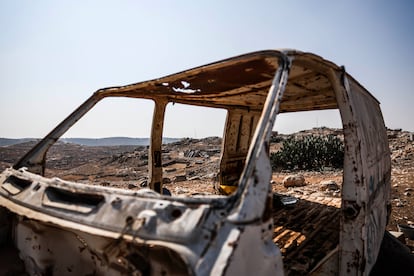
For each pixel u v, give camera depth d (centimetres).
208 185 842
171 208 144
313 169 1214
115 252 156
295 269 243
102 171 1872
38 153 282
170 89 357
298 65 219
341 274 218
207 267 120
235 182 594
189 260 122
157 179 455
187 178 1130
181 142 3194
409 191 751
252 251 135
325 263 233
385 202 366
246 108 571
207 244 127
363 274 215
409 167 1084
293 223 377
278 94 170
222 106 522
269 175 155
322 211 435
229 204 140
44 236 195
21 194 208
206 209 138
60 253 189
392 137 1830
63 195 189
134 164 2041
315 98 412
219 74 263
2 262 205
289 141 1422
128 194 161
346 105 230
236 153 595
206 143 3030
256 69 237
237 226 131
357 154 222
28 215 177
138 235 138
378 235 279
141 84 316
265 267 142
